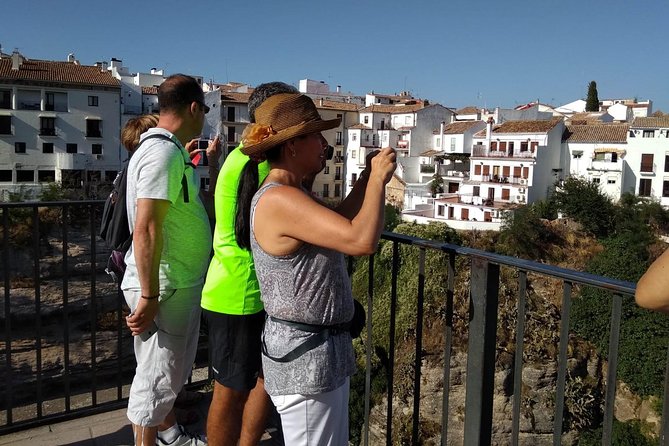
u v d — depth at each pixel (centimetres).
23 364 1334
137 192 248
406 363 1442
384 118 5897
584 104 7700
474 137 5194
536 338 1633
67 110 4256
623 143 4522
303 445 204
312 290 195
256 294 245
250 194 220
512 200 4578
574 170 4688
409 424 1404
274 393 206
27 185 4022
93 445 334
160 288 264
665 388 169
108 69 5209
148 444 283
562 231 3341
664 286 129
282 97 203
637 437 1802
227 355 246
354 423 1180
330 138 5800
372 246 178
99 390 503
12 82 4053
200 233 275
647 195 4453
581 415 1694
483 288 212
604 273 2956
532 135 4716
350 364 208
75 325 1388
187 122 272
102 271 1416
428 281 1509
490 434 221
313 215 184
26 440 339
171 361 275
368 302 286
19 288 1382
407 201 5184
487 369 217
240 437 267
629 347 1892
